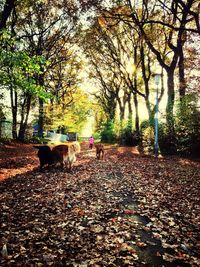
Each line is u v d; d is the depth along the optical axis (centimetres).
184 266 425
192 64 2227
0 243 480
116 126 4028
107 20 1869
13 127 2941
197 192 862
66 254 452
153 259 443
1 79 1046
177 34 2006
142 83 3372
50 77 3906
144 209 698
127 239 512
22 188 880
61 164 1252
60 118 3812
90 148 2697
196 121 1794
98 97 5297
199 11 1833
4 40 1105
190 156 1800
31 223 579
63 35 2952
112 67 3388
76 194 820
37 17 2742
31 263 422
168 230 562
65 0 2389
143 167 1373
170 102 2064
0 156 1630
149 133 2223
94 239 508
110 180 1043
